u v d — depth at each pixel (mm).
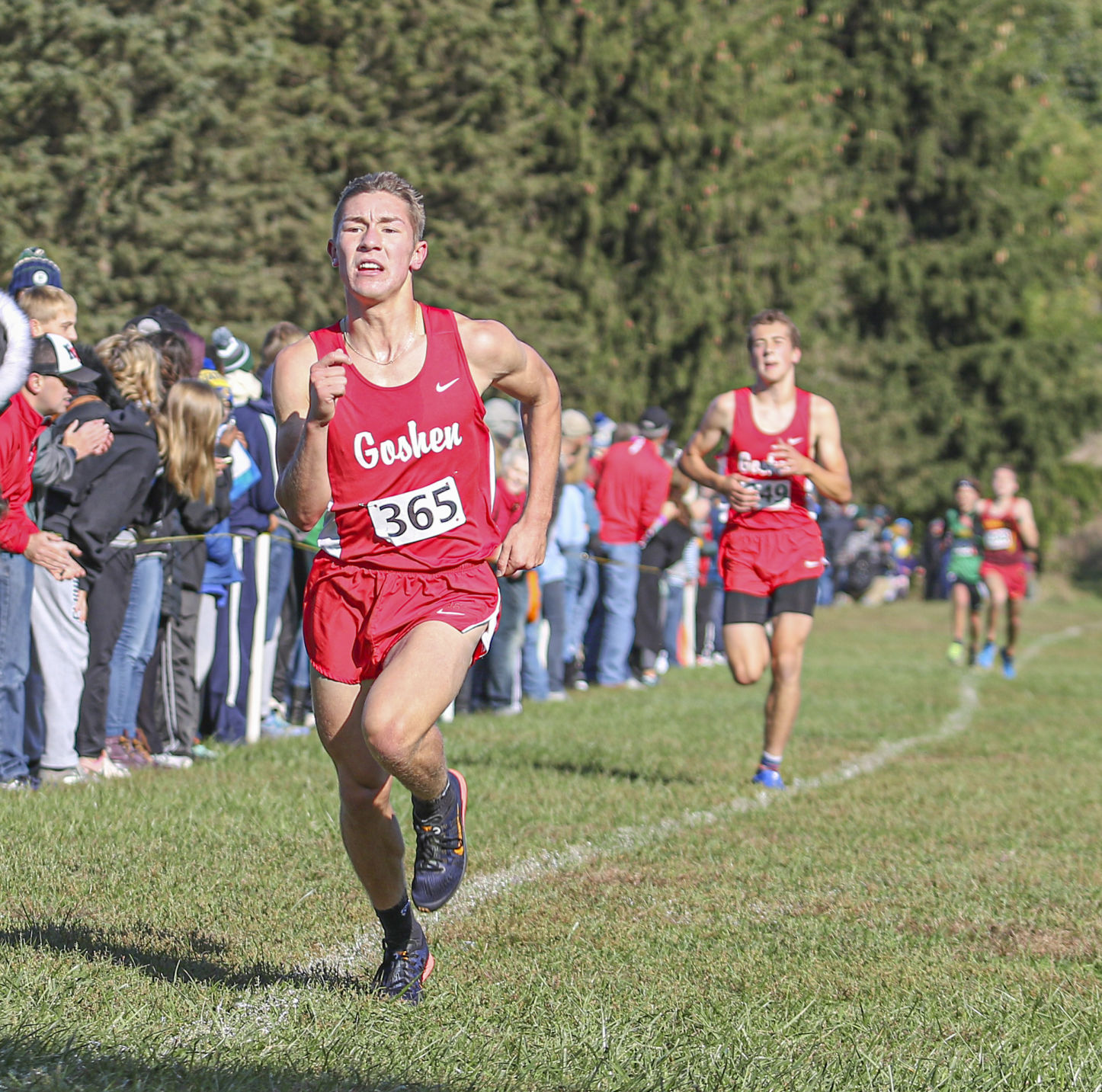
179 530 27703
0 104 64250
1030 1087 11938
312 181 76125
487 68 84688
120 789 23766
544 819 23906
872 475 129375
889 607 112125
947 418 128875
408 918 13906
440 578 13383
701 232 100312
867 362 128625
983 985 15133
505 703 40250
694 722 39219
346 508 13320
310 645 13469
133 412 24984
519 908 17859
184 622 28172
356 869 13625
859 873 20531
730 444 27625
